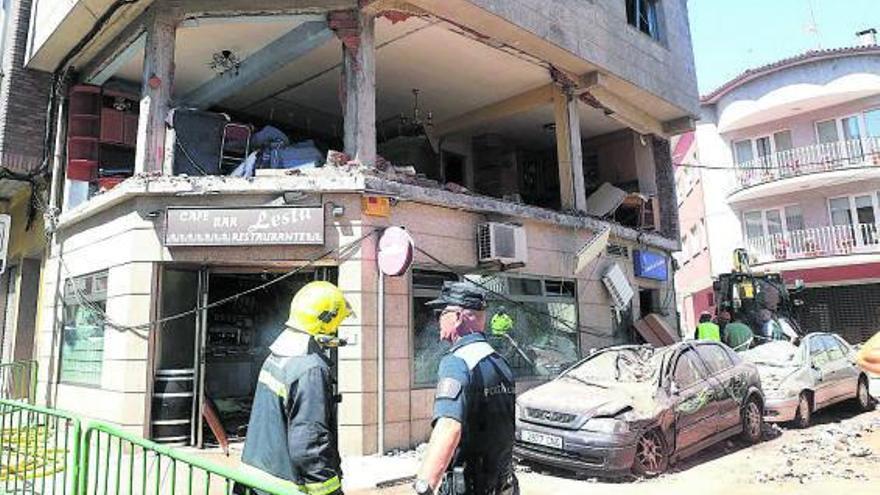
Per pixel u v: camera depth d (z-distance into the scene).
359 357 8.14
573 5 11.42
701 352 8.46
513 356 10.34
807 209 24.69
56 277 10.64
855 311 23.27
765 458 7.83
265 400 3.01
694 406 7.64
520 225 10.51
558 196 16.27
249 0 9.17
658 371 7.59
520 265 10.25
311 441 2.84
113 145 10.76
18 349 12.30
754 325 14.18
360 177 8.44
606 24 12.20
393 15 9.47
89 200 9.47
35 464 4.75
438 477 2.77
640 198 14.14
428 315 9.14
